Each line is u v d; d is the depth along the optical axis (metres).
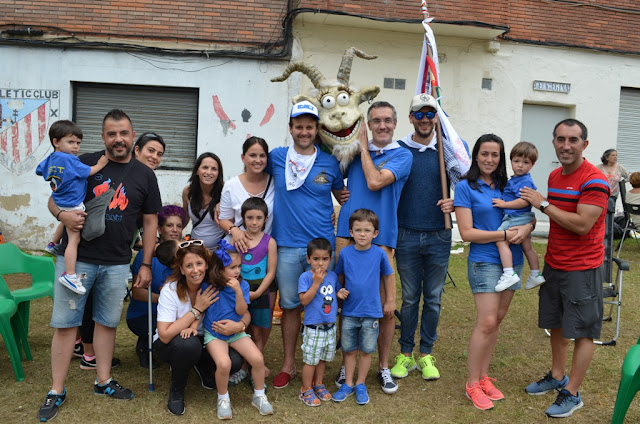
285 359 3.78
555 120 10.48
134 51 8.67
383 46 9.31
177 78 8.81
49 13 8.51
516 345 4.70
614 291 4.80
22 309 4.16
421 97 3.70
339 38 9.14
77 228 3.17
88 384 3.68
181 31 8.76
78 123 8.81
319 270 3.39
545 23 10.06
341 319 3.60
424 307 3.97
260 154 3.64
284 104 9.04
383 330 3.75
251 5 8.88
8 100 8.55
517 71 9.99
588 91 10.36
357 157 3.75
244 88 8.95
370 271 3.50
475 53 9.75
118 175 3.31
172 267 3.59
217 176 3.96
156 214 3.53
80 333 3.92
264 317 3.72
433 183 3.80
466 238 3.48
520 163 3.73
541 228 10.30
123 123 3.28
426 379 3.90
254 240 3.63
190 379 3.89
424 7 4.18
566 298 3.43
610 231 4.89
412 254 3.85
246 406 3.43
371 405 3.48
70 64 8.59
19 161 8.63
